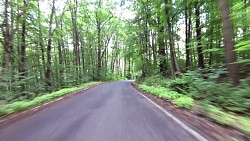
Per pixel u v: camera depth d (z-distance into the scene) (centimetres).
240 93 709
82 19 3784
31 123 602
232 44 823
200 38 1817
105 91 1711
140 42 3300
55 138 452
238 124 482
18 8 1736
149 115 684
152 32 2956
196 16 1767
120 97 1250
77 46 3641
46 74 2383
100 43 4716
